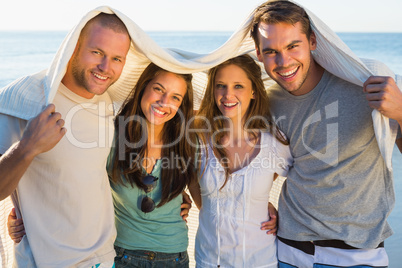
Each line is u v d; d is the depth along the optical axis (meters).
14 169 2.09
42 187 2.40
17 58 24.61
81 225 2.43
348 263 2.65
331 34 2.43
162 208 2.77
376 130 2.38
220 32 87.12
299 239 2.75
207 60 2.63
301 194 2.73
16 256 2.48
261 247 2.80
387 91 2.26
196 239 2.95
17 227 2.52
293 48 2.46
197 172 2.87
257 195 2.77
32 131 2.07
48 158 2.36
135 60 2.76
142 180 2.71
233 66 2.74
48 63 22.30
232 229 2.76
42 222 2.41
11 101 2.32
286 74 2.51
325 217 2.64
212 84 2.86
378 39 48.16
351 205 2.59
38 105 2.31
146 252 2.70
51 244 2.39
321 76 2.64
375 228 2.62
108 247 2.57
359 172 2.56
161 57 2.48
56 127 2.10
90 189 2.46
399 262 4.08
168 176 2.79
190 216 3.29
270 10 2.48
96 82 2.35
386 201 2.60
